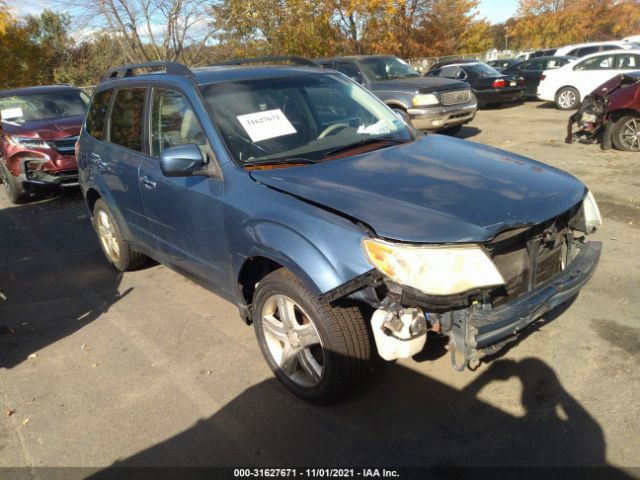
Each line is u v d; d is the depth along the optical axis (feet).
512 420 9.12
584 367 10.34
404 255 7.84
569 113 46.50
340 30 72.79
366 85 36.01
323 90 13.12
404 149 11.41
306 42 62.85
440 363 10.82
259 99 12.03
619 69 45.55
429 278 7.78
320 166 10.46
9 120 29.55
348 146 11.50
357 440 9.03
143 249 15.20
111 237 17.07
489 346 8.52
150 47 46.75
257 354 11.98
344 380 9.22
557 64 55.42
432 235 7.94
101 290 16.28
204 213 11.13
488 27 129.08
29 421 10.30
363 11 72.02
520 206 8.81
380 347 8.34
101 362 12.19
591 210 10.34
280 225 9.21
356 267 8.21
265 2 52.75
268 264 10.67
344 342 8.96
